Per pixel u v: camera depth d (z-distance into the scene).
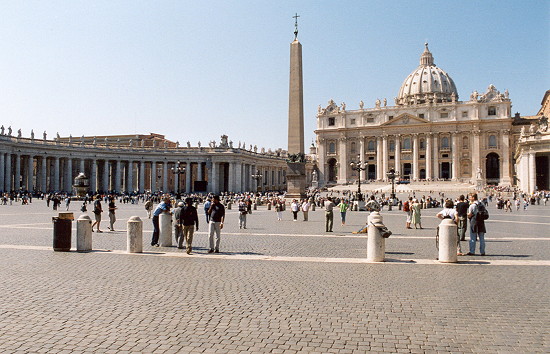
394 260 12.27
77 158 81.19
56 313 7.30
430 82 150.12
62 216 13.67
